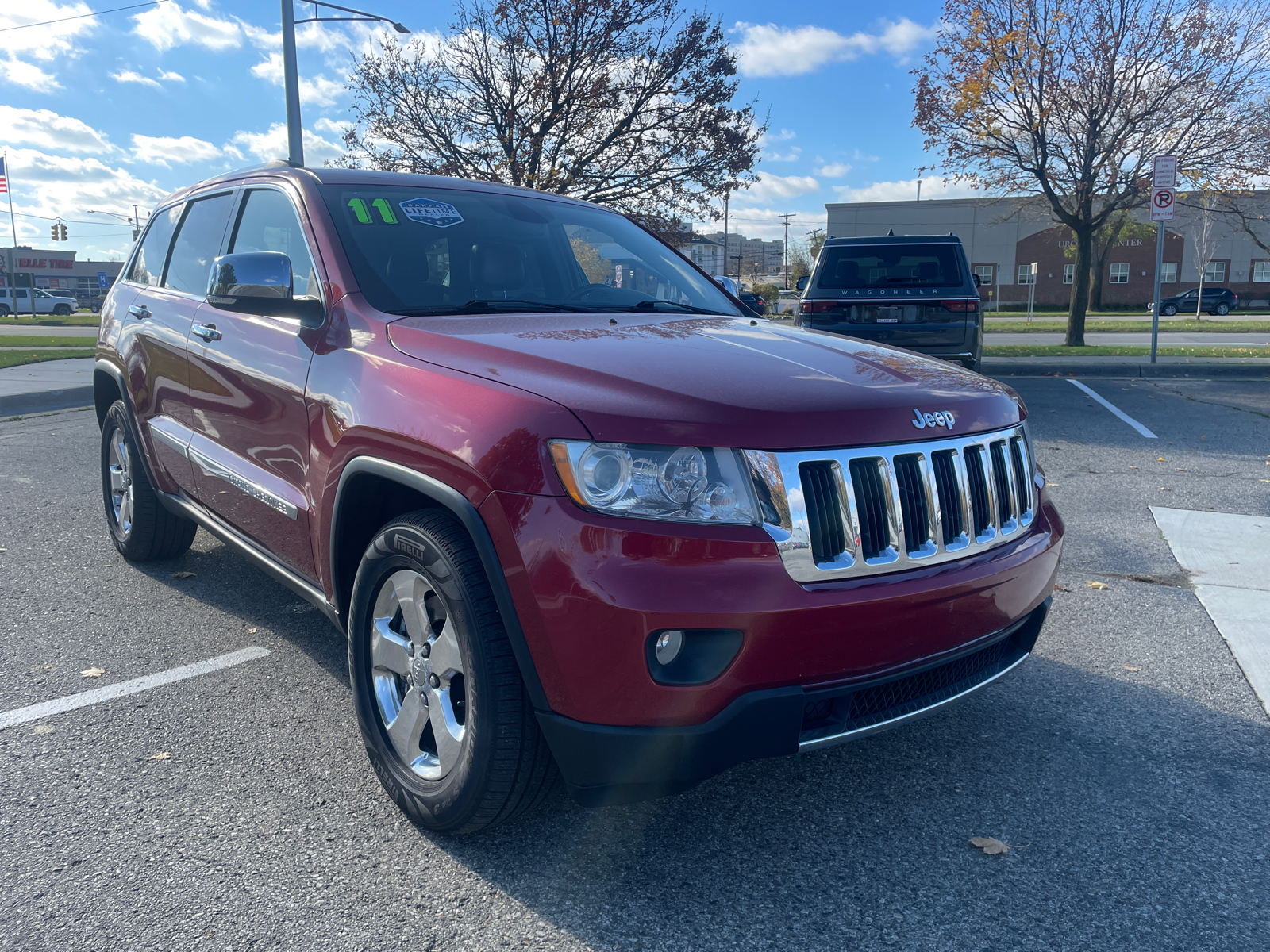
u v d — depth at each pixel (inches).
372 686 101.1
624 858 91.5
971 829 97.2
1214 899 85.7
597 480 78.7
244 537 135.0
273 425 118.8
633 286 143.5
